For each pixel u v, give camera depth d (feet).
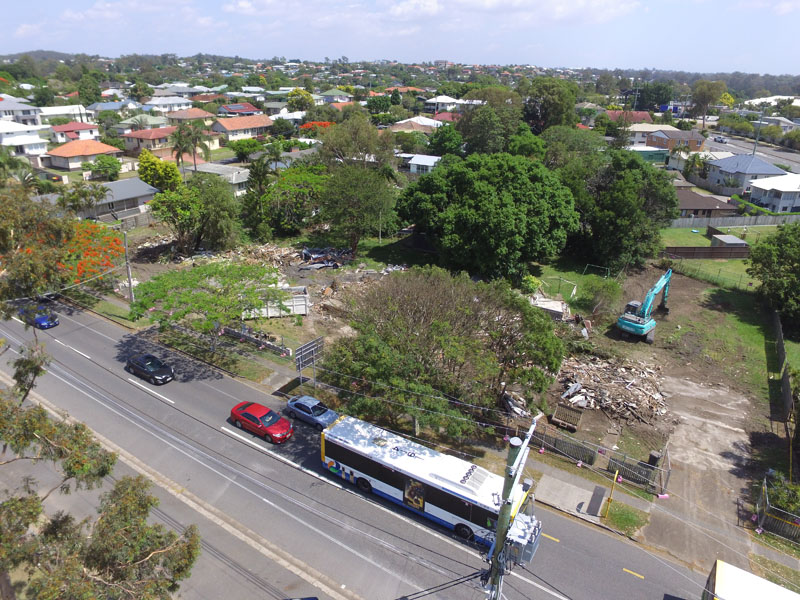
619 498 89.45
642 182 204.64
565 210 188.34
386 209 206.80
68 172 328.70
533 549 69.41
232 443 100.12
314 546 77.87
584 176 221.87
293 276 181.57
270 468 93.91
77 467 53.42
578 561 76.59
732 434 109.19
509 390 118.11
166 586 50.21
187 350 134.31
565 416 109.19
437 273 115.34
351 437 89.35
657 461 93.86
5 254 90.94
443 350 96.89
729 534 82.99
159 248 202.90
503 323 106.93
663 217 209.67
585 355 138.62
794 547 81.15
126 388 116.67
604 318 162.20
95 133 426.10
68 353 130.41
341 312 150.10
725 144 499.10
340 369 97.60
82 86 626.64
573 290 181.37
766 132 512.22
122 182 253.24
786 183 291.17
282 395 116.26
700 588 73.00
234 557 75.41
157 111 531.50
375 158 303.07
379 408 92.63
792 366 138.62
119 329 144.46
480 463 96.22
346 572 73.77
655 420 112.27
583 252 215.10
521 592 71.05
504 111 355.15
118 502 52.11
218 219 190.19
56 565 49.16
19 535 48.65
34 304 131.03
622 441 104.68
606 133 464.24
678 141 427.74
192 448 98.17
